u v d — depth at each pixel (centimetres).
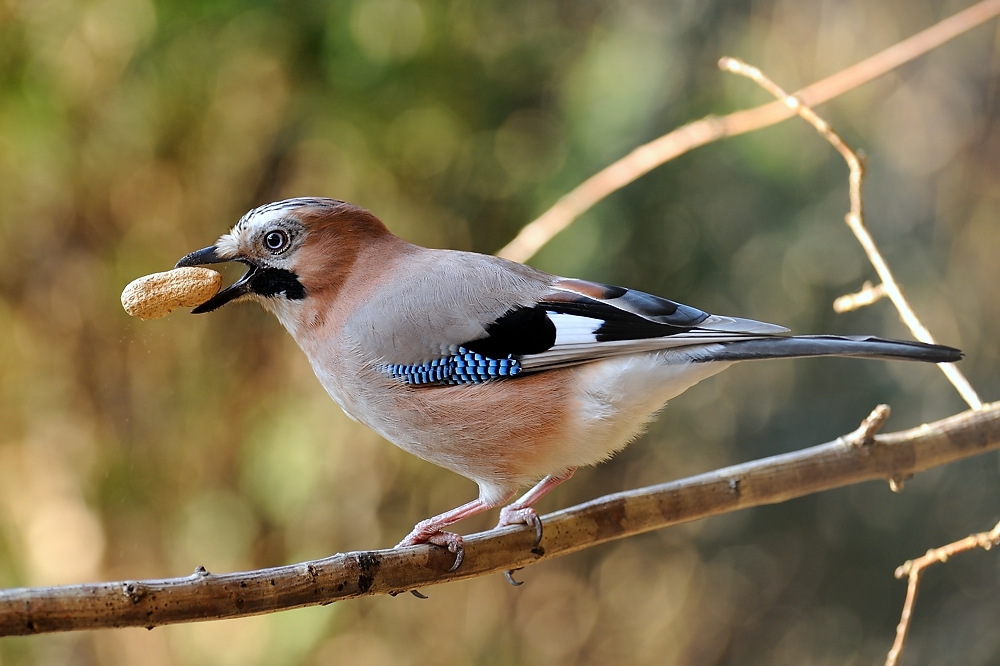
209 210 1294
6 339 1305
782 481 655
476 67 1272
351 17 1201
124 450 1313
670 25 1286
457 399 633
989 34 1417
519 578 1404
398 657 1321
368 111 1244
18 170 1270
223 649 1281
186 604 473
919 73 1427
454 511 644
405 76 1233
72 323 1308
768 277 1323
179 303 619
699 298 1291
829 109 1364
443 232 1286
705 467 1391
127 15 1206
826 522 1436
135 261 1297
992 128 1426
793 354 577
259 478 1308
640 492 638
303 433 1302
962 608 1397
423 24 1232
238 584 488
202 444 1316
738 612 1432
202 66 1230
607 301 636
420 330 639
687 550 1455
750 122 841
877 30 1388
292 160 1288
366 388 654
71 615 448
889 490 1421
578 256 1226
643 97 1239
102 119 1250
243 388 1323
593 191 855
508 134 1279
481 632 1370
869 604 1414
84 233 1295
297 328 682
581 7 1305
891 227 1410
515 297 644
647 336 616
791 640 1422
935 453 671
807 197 1332
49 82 1222
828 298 1349
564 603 1412
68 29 1213
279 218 666
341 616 1301
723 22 1299
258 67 1239
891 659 657
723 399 1400
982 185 1430
